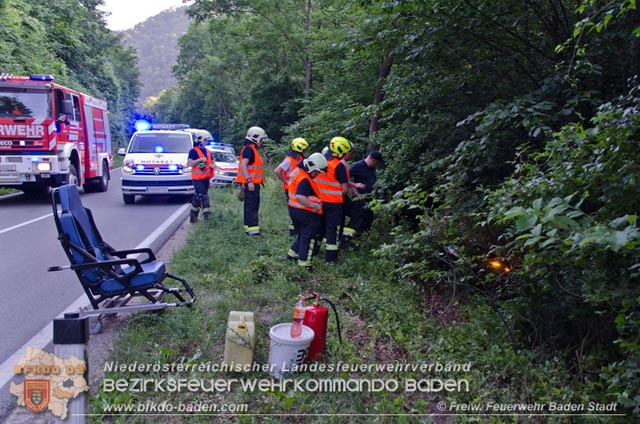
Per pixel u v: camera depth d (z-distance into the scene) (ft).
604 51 18.40
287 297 19.40
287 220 35.96
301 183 22.47
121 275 16.80
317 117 44.68
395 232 20.83
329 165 23.72
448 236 16.49
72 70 117.50
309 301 18.37
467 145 18.52
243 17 71.92
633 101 13.06
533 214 9.28
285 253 25.88
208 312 17.61
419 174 24.20
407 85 23.27
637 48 17.42
